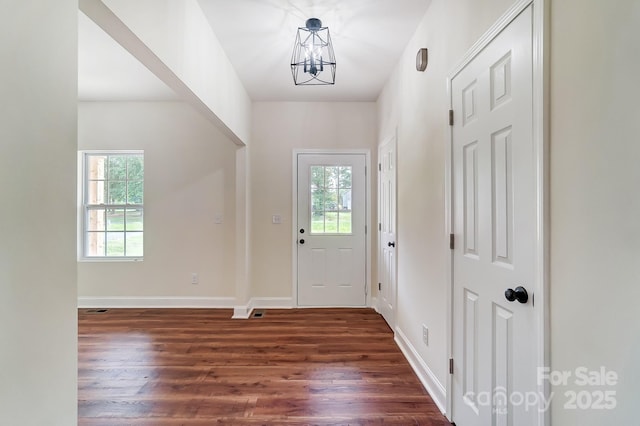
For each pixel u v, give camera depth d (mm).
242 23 2301
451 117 1788
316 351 2701
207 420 1822
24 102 750
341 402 1984
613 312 829
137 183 3994
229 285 3941
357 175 3957
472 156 1567
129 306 3918
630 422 792
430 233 2115
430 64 2119
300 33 2443
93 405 1963
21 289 749
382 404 1965
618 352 817
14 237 730
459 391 1707
